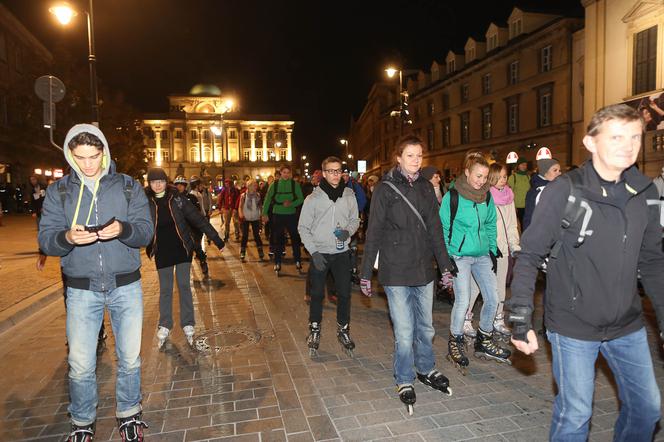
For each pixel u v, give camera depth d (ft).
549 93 95.55
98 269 10.22
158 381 14.46
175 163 328.08
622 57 68.28
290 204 31.94
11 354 17.06
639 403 7.79
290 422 11.83
